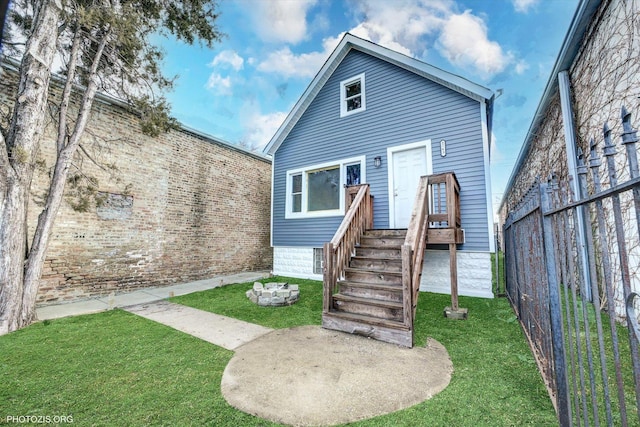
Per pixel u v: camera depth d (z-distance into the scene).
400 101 7.13
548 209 2.05
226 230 9.86
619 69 3.82
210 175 9.40
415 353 3.22
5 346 3.52
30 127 4.32
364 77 7.77
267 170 11.78
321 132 8.45
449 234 4.80
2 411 2.24
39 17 4.46
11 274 4.14
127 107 6.97
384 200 7.14
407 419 2.08
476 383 2.53
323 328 4.12
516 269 4.29
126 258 7.05
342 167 7.94
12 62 5.20
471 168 6.14
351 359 3.09
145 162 7.58
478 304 5.30
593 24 4.36
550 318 1.96
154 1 5.73
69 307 5.53
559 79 5.47
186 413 2.20
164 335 3.90
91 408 2.28
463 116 6.30
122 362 3.07
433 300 5.66
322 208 8.29
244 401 2.35
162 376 2.77
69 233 6.11
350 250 5.00
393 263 4.54
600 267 4.24
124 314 5.00
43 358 3.18
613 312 1.29
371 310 3.95
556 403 2.08
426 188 4.86
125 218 7.08
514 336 3.62
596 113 4.41
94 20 4.75
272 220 9.32
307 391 2.48
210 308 5.36
